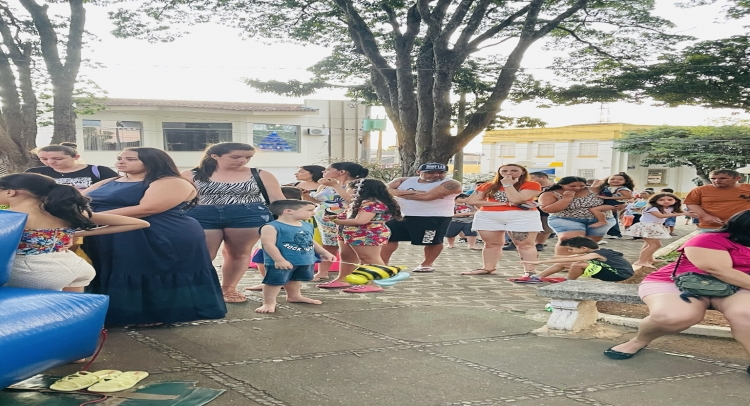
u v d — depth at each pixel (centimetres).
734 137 3341
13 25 1711
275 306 584
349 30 1955
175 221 512
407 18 1814
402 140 1889
